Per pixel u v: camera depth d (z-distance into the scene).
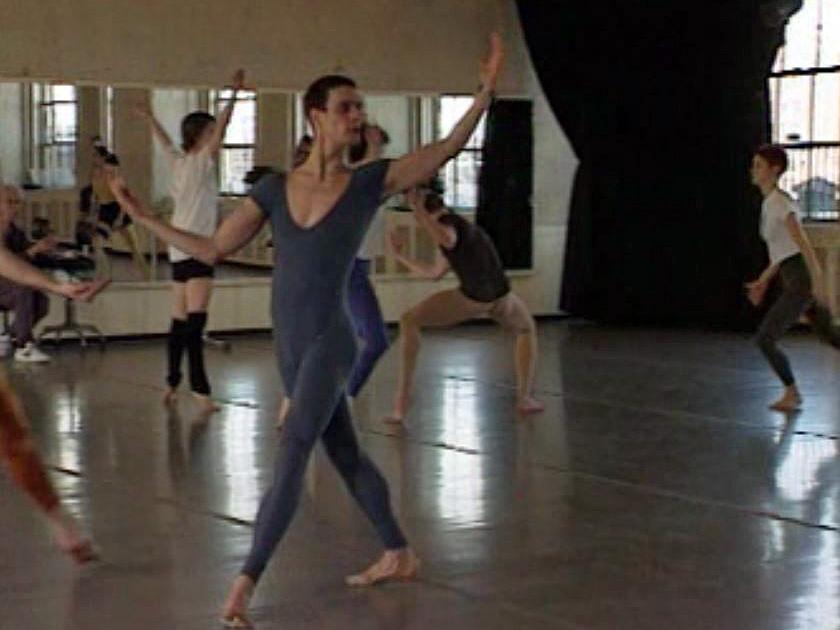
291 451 6.93
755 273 19.33
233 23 18.81
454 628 6.88
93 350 17.39
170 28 18.48
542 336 19.05
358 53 19.61
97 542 8.43
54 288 6.89
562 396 13.98
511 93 20.73
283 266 6.95
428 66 20.11
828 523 9.04
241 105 18.97
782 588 7.60
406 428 12.23
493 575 7.80
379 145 11.20
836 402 13.66
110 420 12.56
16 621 6.94
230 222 7.12
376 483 7.56
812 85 19.86
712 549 8.40
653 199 20.09
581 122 20.45
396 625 6.92
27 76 17.81
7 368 15.77
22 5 17.73
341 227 6.90
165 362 16.33
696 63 19.47
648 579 7.75
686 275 19.95
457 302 12.60
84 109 18.16
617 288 20.42
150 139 18.39
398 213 19.80
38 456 7.89
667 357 16.88
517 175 20.92
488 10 20.53
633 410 13.22
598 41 19.97
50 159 18.11
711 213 19.70
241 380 15.00
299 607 7.19
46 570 7.84
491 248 12.65
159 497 9.61
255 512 9.17
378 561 7.95
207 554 8.17
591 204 20.52
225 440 11.66
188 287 13.05
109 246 18.17
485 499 9.62
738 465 10.80
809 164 19.88
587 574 7.84
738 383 14.86
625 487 10.04
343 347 6.98
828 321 13.36
